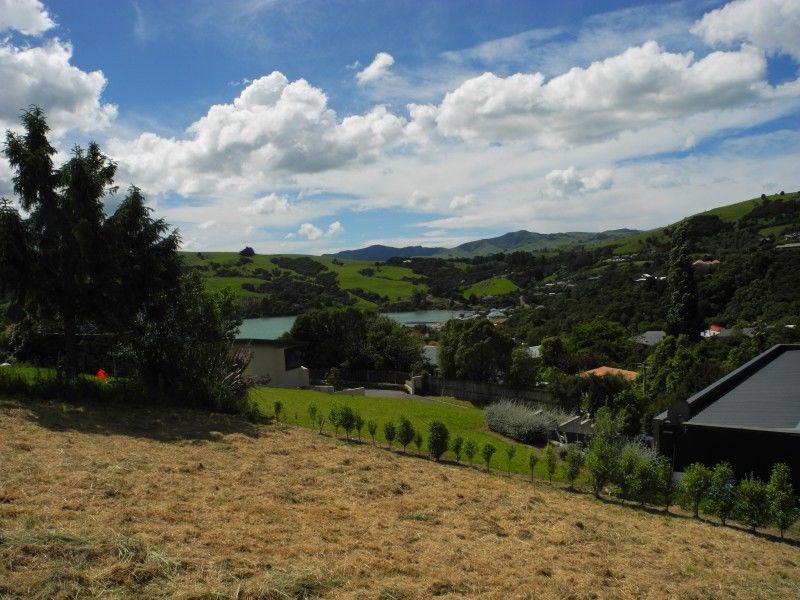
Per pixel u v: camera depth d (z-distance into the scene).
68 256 15.38
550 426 24.84
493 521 9.45
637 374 38.38
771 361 20.77
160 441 12.24
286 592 5.19
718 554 9.09
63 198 15.70
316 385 40.91
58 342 20.41
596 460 13.50
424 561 6.82
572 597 6.28
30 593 4.54
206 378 17.66
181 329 17.70
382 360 49.66
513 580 6.54
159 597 4.77
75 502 7.10
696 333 47.59
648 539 9.57
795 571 8.57
